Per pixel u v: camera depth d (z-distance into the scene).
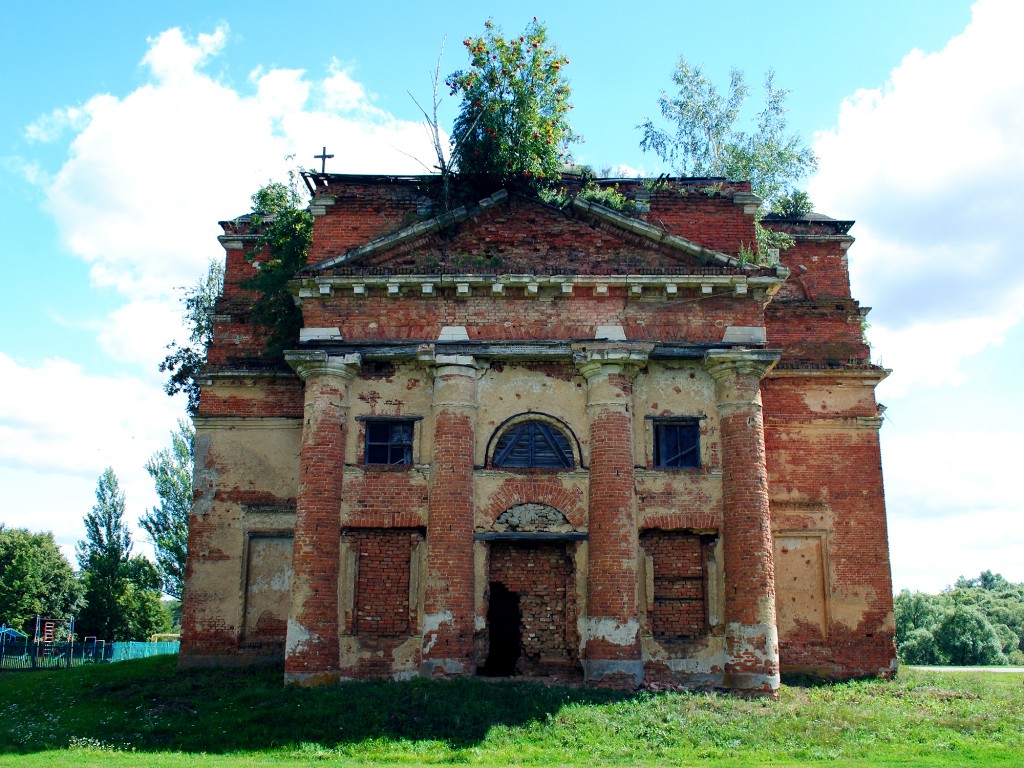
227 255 26.28
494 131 22.08
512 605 19.98
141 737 15.96
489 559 19.97
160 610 60.59
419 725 15.97
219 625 22.72
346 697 17.11
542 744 15.30
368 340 20.73
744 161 34.91
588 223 21.56
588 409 20.53
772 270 20.98
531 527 19.98
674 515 20.16
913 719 17.00
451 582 19.19
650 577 19.94
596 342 20.44
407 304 20.94
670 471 20.45
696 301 21.03
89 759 14.12
